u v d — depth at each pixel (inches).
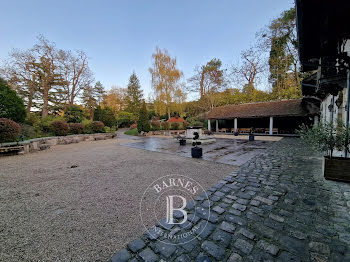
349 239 61.0
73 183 132.5
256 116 541.0
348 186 111.0
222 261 52.6
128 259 54.7
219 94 864.9
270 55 635.5
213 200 98.0
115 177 146.3
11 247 61.8
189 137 395.9
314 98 342.0
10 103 339.3
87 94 887.1
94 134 502.9
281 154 229.8
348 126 127.3
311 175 136.6
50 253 58.5
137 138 538.0
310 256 53.5
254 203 92.4
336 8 83.2
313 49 125.0
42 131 439.2
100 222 78.2
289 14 502.3
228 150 280.2
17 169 175.3
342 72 128.3
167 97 717.3
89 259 55.4
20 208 93.0
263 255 54.6
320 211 81.6
